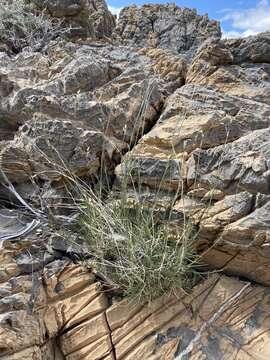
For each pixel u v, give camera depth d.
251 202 2.37
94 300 2.37
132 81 3.18
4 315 2.16
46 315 2.29
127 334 2.29
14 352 2.12
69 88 3.09
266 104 3.11
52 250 2.52
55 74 3.29
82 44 4.15
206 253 2.49
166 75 3.63
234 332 2.27
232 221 2.37
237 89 3.33
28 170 2.78
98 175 2.79
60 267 2.45
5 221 2.72
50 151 2.70
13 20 4.20
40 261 2.45
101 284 2.43
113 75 3.30
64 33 4.37
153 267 2.35
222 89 3.36
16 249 2.47
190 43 5.43
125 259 2.39
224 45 3.55
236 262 2.46
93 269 2.45
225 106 3.00
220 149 2.54
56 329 2.28
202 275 2.52
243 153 2.51
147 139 2.77
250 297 2.40
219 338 2.25
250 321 2.31
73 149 2.71
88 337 2.28
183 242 2.36
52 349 2.28
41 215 2.68
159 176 2.55
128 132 2.92
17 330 2.16
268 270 2.41
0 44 4.07
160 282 2.38
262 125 2.87
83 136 2.71
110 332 2.29
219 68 3.49
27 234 2.57
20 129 2.84
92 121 2.85
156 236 2.42
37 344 2.19
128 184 2.62
